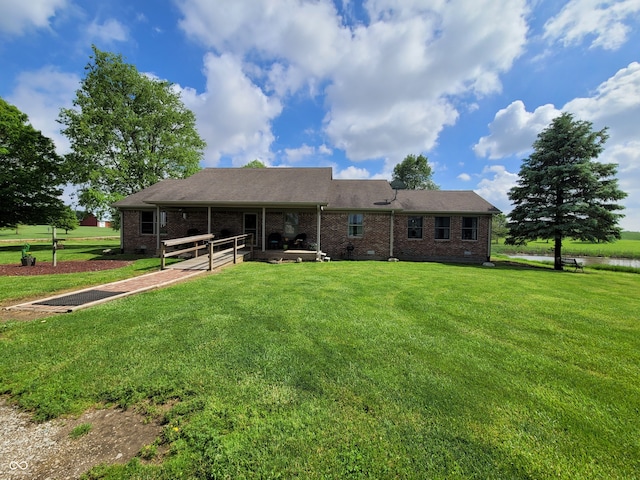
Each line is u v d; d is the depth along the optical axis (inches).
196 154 949.2
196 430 84.7
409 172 1612.9
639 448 81.4
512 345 152.5
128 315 184.9
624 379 119.7
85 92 830.5
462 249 601.3
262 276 335.9
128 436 83.0
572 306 233.9
